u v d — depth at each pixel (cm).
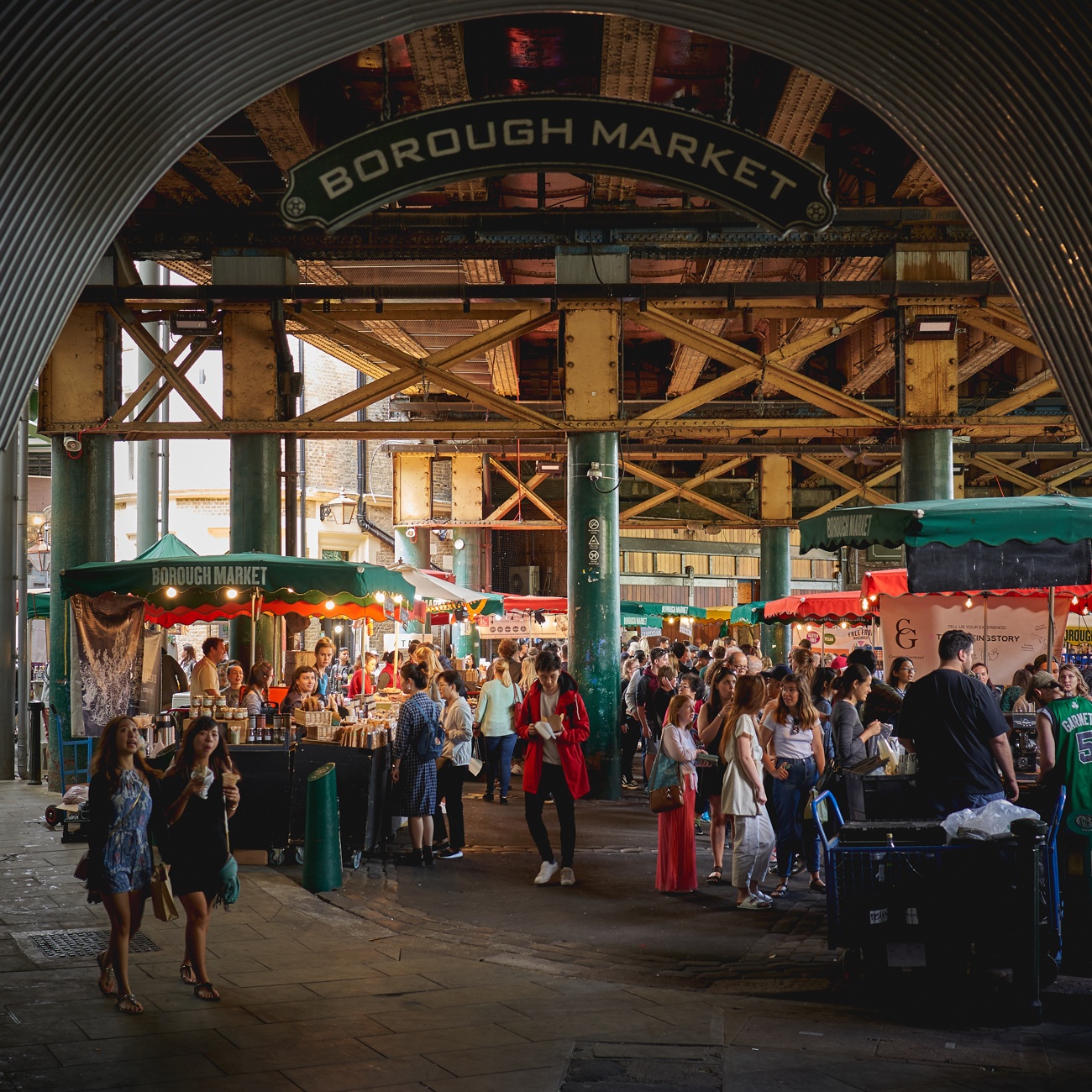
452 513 3066
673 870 1020
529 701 1074
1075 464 3066
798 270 2123
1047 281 671
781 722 1039
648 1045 582
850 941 674
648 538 3684
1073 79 586
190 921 673
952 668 742
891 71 654
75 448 1623
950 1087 521
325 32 646
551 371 2969
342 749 1138
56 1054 564
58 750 1670
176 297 1614
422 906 970
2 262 605
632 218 1653
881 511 853
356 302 2131
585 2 655
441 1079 530
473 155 744
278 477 1669
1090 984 705
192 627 3356
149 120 620
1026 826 631
